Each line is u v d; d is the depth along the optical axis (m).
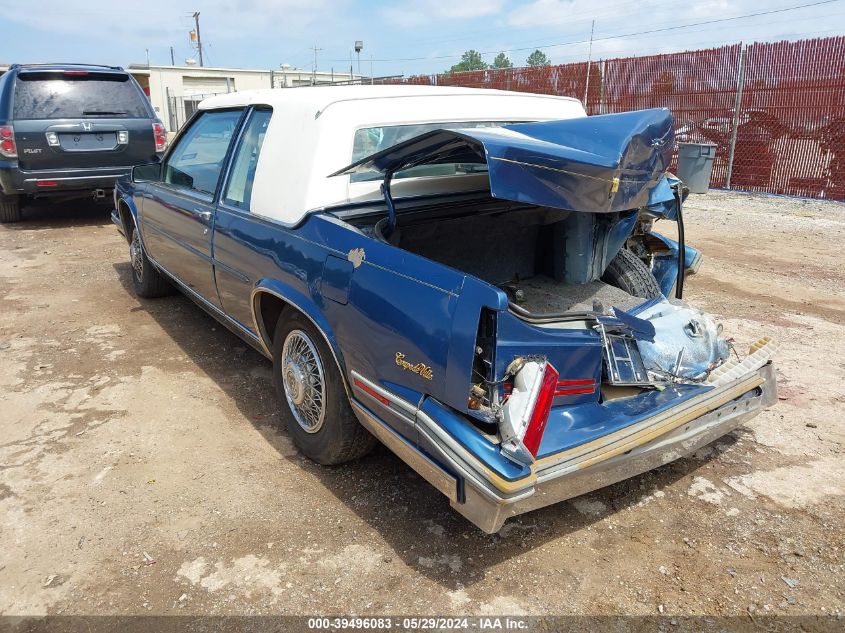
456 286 2.34
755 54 11.90
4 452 3.40
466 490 2.31
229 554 2.70
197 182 4.31
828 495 3.13
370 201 3.26
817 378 4.36
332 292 2.84
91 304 5.81
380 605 2.45
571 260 3.77
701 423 2.88
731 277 6.77
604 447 2.48
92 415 3.81
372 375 2.70
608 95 14.48
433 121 3.55
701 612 2.44
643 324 2.86
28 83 8.45
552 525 2.92
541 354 2.47
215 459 3.38
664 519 2.96
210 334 5.11
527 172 2.43
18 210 9.32
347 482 3.20
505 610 2.44
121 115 8.90
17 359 4.59
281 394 3.48
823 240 8.47
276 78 32.81
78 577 2.56
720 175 12.89
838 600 2.50
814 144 11.40
